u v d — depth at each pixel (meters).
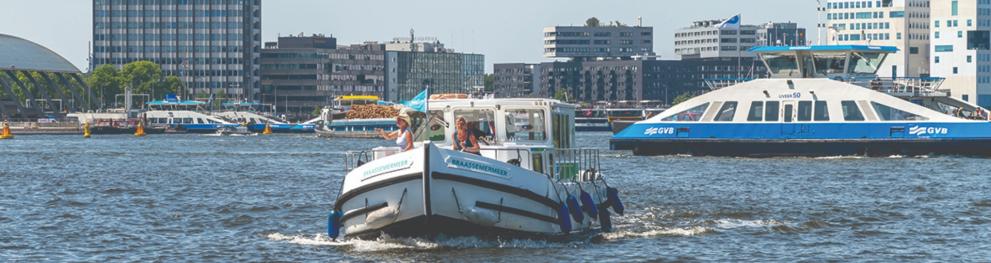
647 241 87.12
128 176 162.62
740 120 183.50
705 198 121.50
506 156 81.69
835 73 192.62
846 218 103.19
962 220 102.00
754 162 172.38
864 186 134.12
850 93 179.62
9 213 109.50
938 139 176.00
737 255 82.56
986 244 88.12
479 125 86.44
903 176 146.88
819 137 179.75
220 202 119.38
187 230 96.44
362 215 78.56
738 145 183.25
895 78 187.75
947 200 118.69
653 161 176.62
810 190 129.75
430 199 75.94
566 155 87.94
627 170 159.50
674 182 140.75
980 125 175.25
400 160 76.44
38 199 124.19
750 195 124.56
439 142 86.69
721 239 89.12
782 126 181.25
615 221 100.25
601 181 93.62
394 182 76.56
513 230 78.94
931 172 152.38
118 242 89.81
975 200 118.69
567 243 83.69
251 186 141.62
